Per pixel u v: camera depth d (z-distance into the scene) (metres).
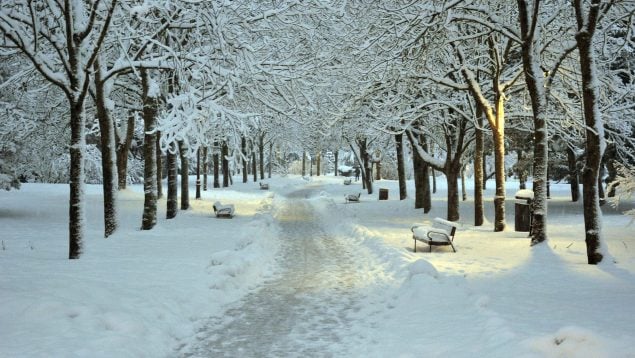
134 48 16.70
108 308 7.32
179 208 27.94
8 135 22.14
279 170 87.88
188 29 15.66
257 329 7.51
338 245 16.23
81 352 5.71
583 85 11.59
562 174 33.47
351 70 18.58
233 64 13.30
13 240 15.48
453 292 8.57
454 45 17.95
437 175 75.44
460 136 22.14
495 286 9.52
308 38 15.88
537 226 14.23
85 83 11.16
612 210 24.92
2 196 31.67
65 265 10.74
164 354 6.44
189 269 10.63
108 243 14.38
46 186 39.53
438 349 6.11
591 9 11.26
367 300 9.21
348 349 6.59
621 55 21.38
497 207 18.47
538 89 14.08
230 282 10.03
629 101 21.23
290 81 15.57
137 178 54.28
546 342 5.39
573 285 9.54
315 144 50.22
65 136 25.69
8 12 11.06
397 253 12.84
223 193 42.06
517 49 19.95
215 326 7.68
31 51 10.96
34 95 21.08
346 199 36.19
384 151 41.50
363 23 17.47
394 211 28.00
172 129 12.44
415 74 17.88
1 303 7.04
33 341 5.94
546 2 17.27
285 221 23.86
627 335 5.79
